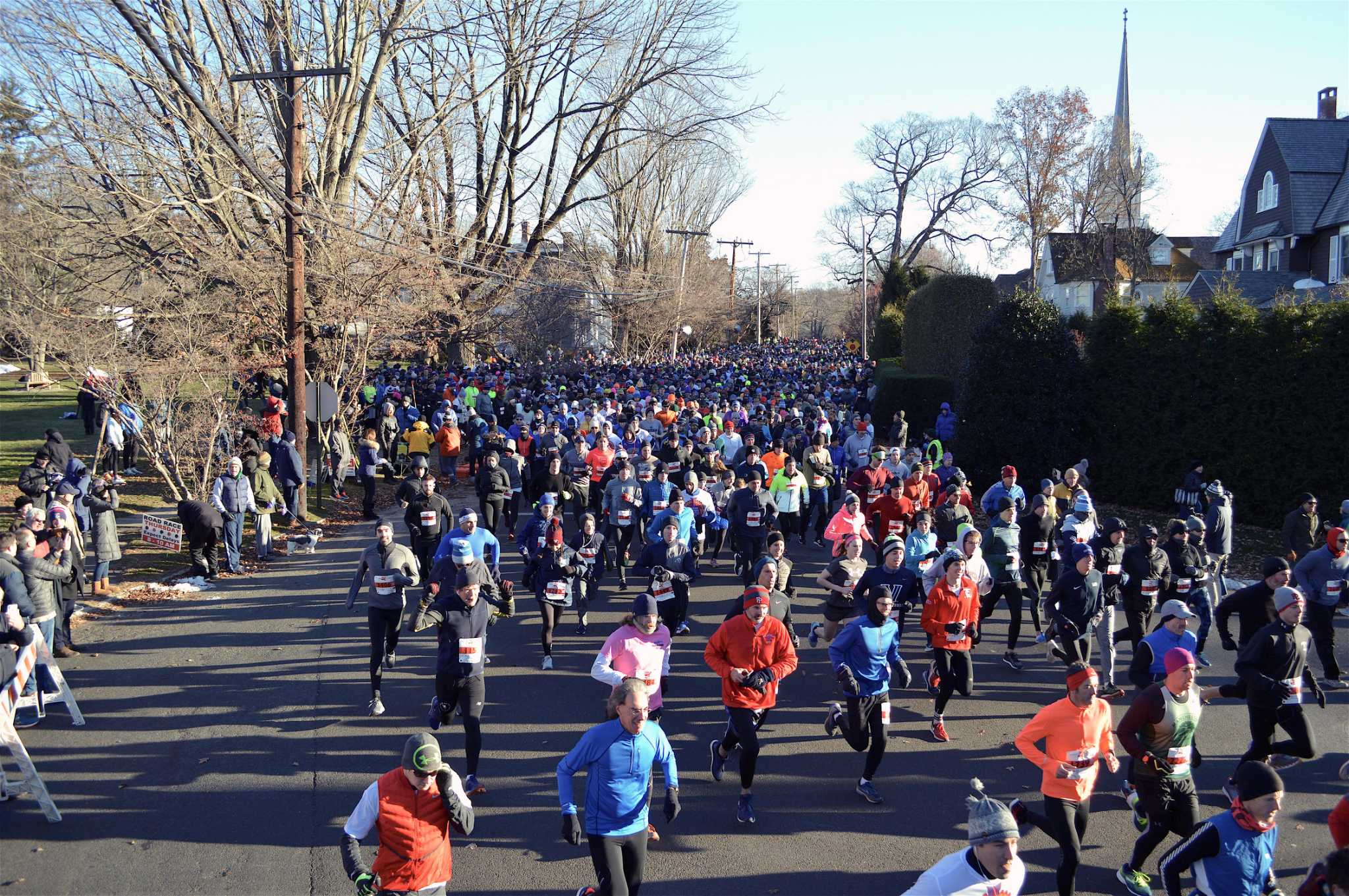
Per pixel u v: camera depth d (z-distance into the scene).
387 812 5.09
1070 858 6.06
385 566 9.66
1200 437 20.64
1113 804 7.77
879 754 7.73
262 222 23.81
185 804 7.72
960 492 13.13
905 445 28.33
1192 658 6.12
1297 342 19.14
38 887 6.48
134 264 22.61
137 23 9.19
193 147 23.55
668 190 58.50
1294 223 40.50
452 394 28.97
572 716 9.65
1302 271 41.31
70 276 22.72
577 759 5.70
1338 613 13.23
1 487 21.61
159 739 9.03
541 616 13.08
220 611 13.40
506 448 18.31
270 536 17.03
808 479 17.92
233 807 7.68
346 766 8.44
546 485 16.25
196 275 21.73
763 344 81.50
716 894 6.40
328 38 26.64
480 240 32.69
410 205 29.00
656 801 7.79
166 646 11.84
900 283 52.53
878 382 33.88
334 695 10.20
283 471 18.95
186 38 24.61
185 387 20.81
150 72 23.00
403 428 26.73
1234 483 20.16
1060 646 9.67
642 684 5.70
